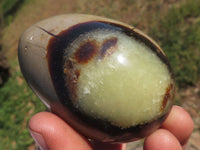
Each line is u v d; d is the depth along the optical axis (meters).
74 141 0.08
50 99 0.08
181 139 0.10
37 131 0.08
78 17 0.09
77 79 0.07
